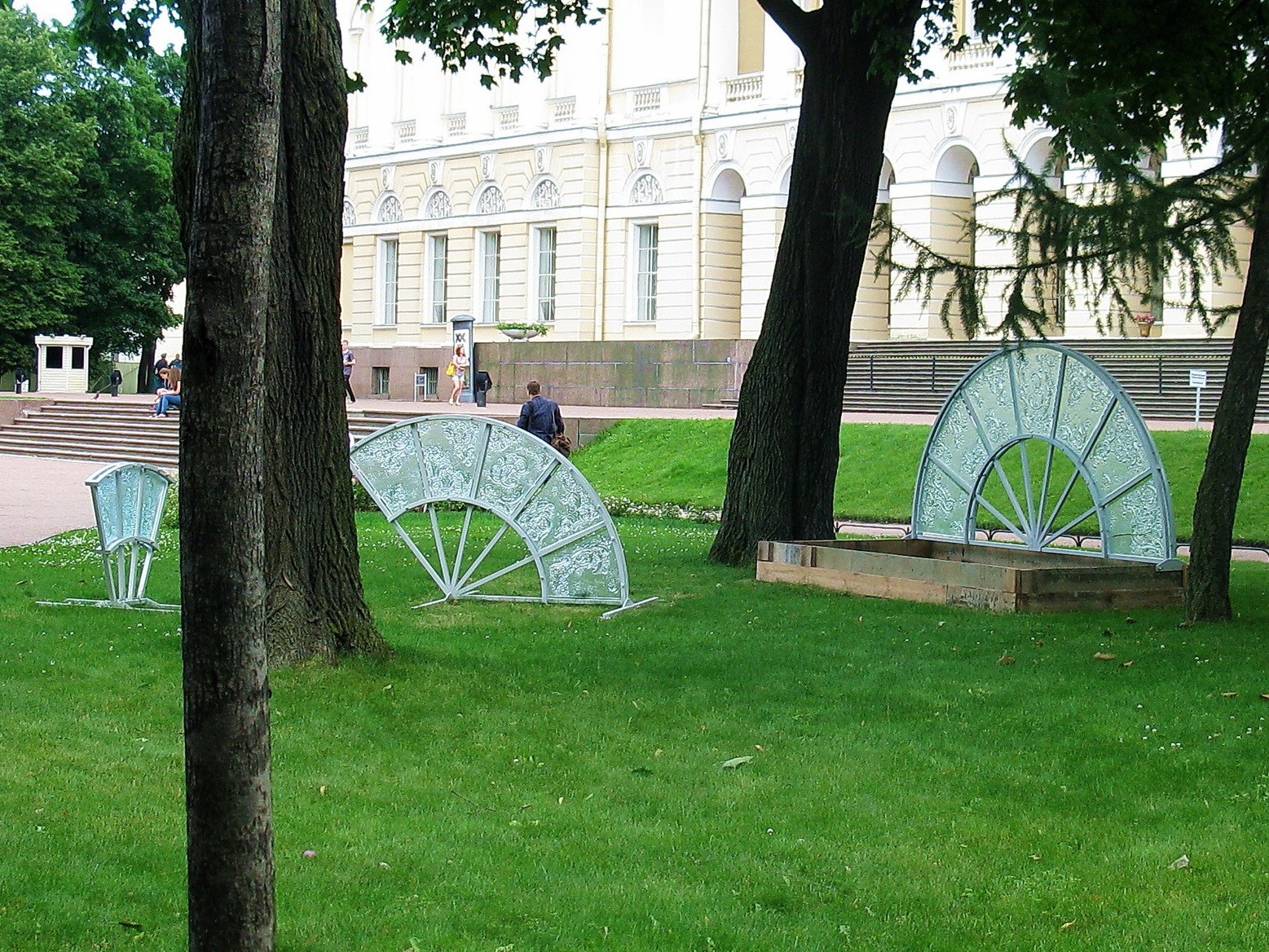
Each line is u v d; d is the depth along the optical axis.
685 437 29.91
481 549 17.83
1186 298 12.31
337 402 9.84
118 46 14.71
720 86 48.75
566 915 5.67
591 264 51.81
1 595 13.35
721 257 49.22
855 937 5.48
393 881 6.04
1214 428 11.95
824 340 15.70
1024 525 14.65
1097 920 5.63
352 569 9.91
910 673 10.00
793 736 8.40
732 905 5.80
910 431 27.08
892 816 6.94
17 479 29.73
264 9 4.22
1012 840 6.57
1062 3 14.17
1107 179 10.85
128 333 55.53
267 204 4.30
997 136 40.91
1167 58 14.05
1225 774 7.52
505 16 17.58
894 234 12.08
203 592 4.35
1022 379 14.48
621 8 51.50
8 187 49.97
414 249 57.41
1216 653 10.48
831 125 15.30
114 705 8.92
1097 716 8.72
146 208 54.94
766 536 15.82
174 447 35.25
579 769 7.75
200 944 4.42
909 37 14.81
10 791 7.15
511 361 43.25
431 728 8.48
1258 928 5.51
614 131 51.16
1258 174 11.23
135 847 6.39
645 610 12.87
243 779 4.41
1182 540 20.25
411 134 57.91
